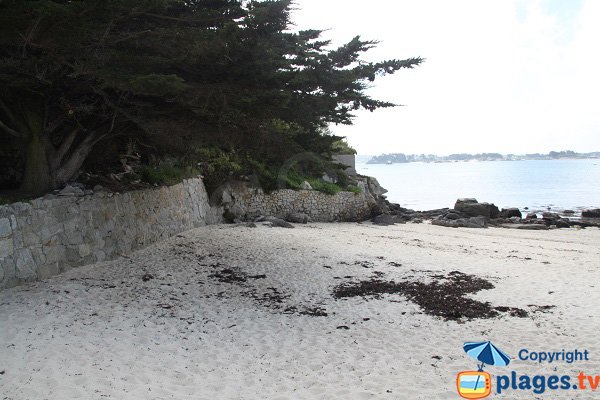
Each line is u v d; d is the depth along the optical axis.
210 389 4.97
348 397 4.82
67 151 11.84
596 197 54.81
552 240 20.03
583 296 9.23
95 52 7.57
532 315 7.88
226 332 6.91
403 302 8.73
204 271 10.92
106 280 9.41
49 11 5.71
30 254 8.82
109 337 6.31
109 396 4.64
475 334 6.93
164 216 14.88
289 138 10.72
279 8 7.91
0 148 11.70
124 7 6.47
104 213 11.31
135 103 9.66
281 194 22.56
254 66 8.67
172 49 8.68
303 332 7.01
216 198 20.23
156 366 5.50
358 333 7.00
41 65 8.05
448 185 84.88
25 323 6.59
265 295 9.12
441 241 17.95
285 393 4.92
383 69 10.47
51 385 4.80
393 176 130.38
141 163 15.96
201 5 9.64
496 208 29.66
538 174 126.06
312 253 13.75
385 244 16.30
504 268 12.18
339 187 25.69
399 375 5.46
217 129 10.33
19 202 8.73
